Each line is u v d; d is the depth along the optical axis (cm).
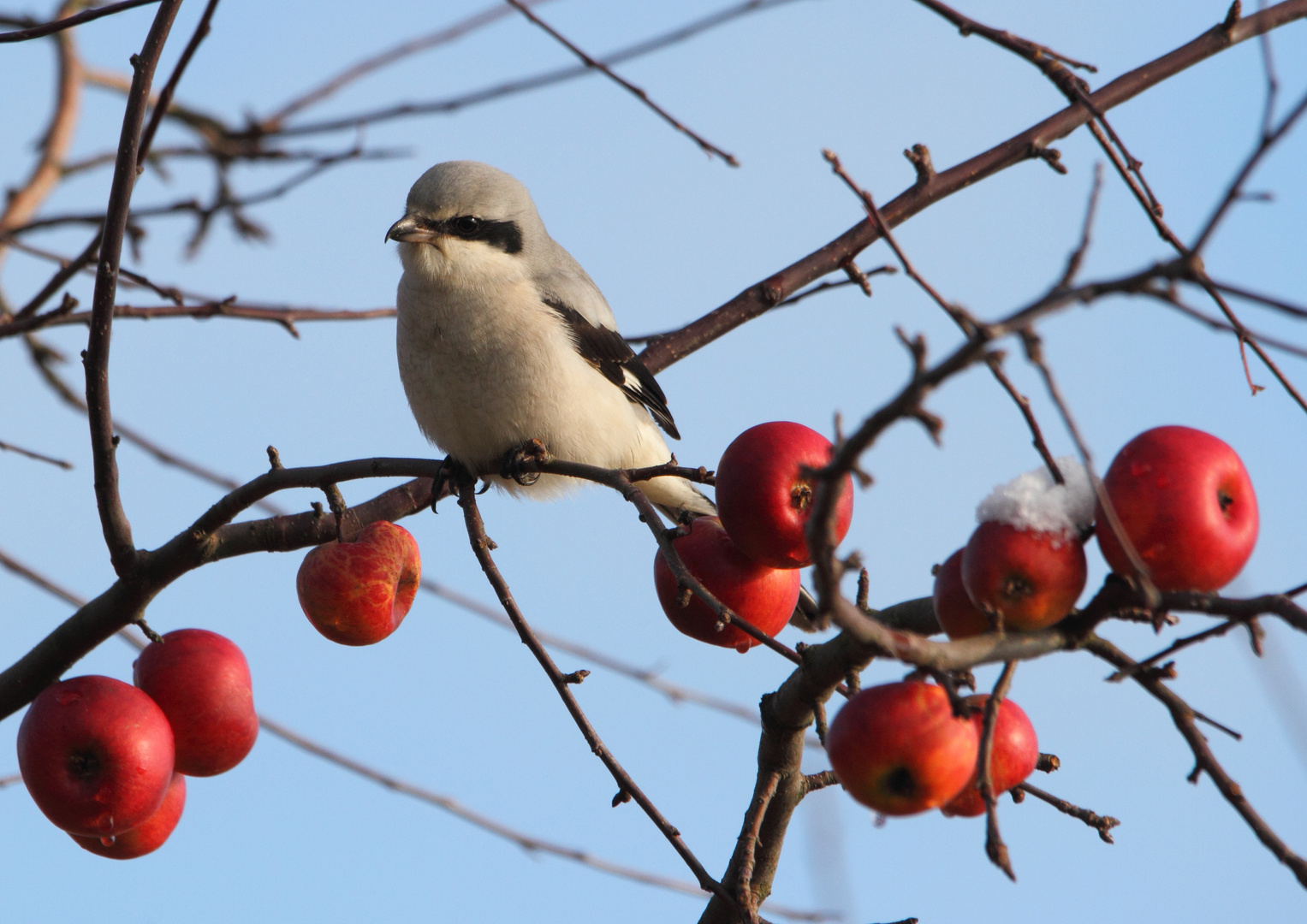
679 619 673
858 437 408
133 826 597
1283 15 848
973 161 873
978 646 460
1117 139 693
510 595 662
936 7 724
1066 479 491
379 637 711
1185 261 388
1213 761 461
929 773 479
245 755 636
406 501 951
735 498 618
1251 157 395
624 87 830
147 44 677
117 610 728
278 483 710
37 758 582
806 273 952
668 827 615
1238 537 475
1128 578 470
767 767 673
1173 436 489
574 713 636
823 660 629
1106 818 628
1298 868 436
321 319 984
